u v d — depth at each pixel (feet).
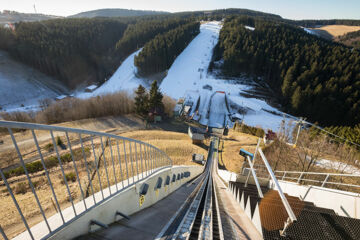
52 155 73.36
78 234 9.48
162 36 411.95
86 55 385.70
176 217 15.20
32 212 26.89
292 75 269.44
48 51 317.63
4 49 320.29
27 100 256.52
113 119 155.12
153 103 160.56
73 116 149.89
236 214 17.02
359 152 70.03
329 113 224.53
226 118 222.69
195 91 286.25
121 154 69.31
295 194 22.74
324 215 12.26
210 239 11.29
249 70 348.79
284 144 83.35
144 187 15.64
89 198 11.33
